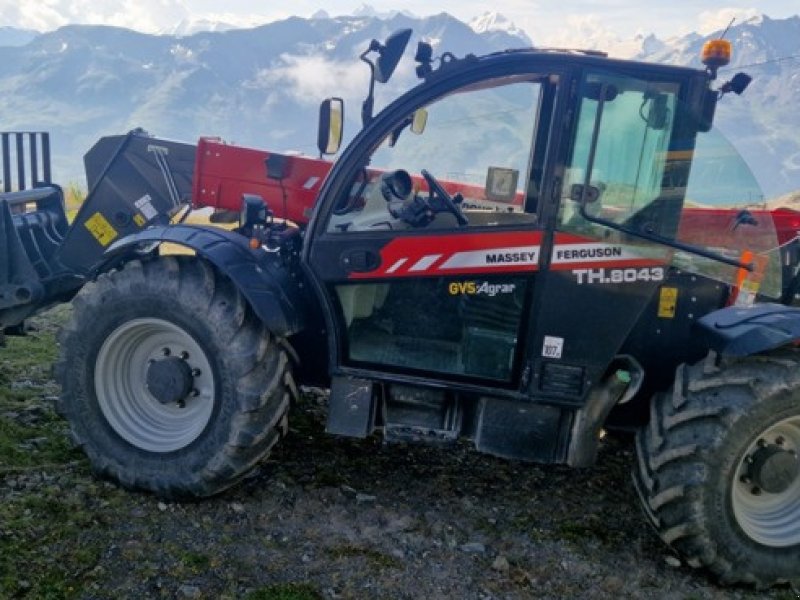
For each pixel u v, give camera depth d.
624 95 3.47
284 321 3.59
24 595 2.94
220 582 3.16
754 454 3.53
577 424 3.69
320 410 5.04
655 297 3.82
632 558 3.66
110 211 4.83
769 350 3.50
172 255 3.84
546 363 3.65
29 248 4.92
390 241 3.70
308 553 3.44
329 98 4.06
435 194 3.88
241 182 4.63
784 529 3.57
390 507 3.90
